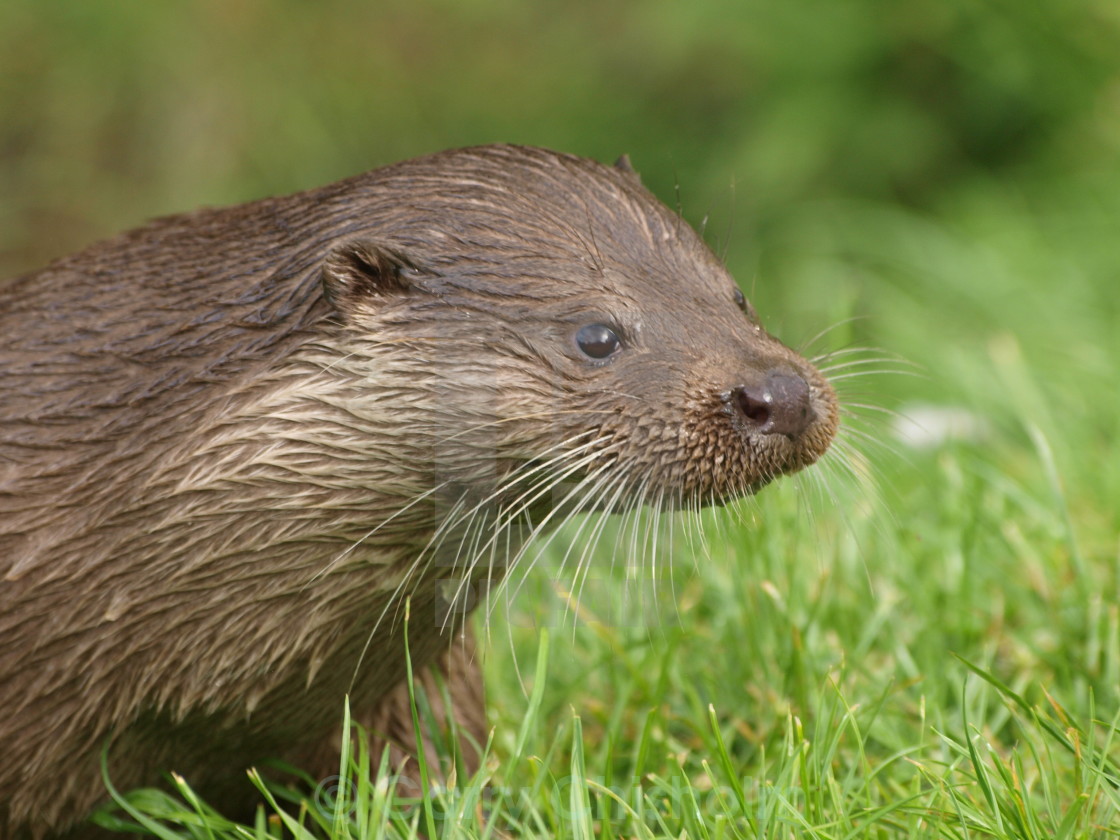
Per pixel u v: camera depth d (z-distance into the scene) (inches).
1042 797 310.7
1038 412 493.7
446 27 884.6
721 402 309.6
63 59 820.0
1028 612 390.3
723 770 320.2
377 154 845.8
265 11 846.5
